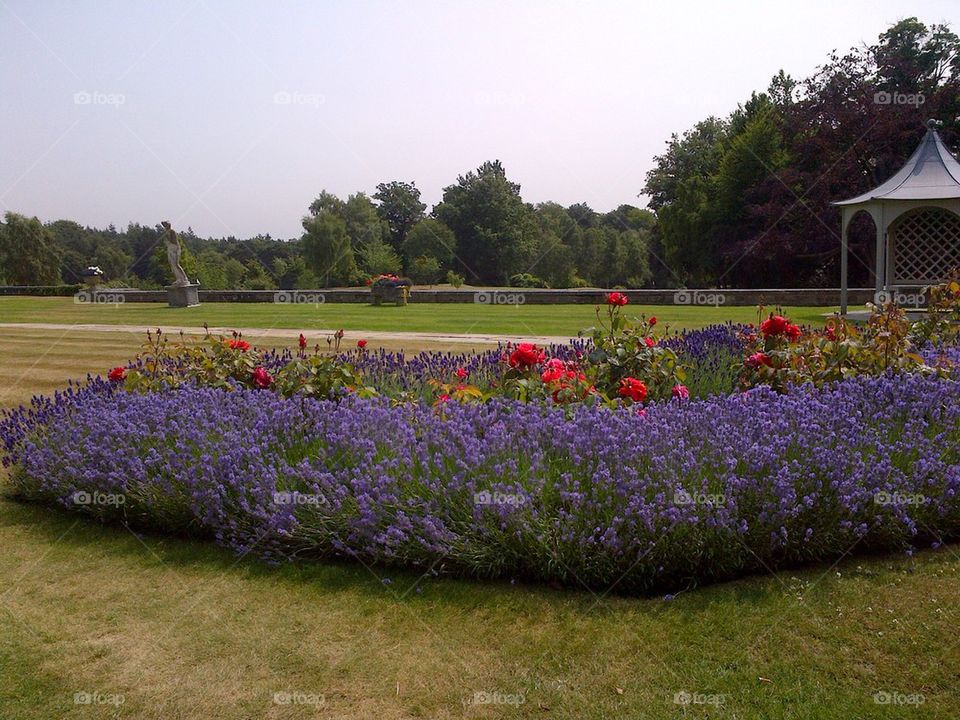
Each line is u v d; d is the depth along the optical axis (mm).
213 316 22516
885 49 31938
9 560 3932
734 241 35594
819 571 3475
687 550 3336
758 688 2637
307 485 3941
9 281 66312
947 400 4523
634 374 5461
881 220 15406
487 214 72438
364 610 3275
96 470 4398
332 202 64812
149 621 3240
